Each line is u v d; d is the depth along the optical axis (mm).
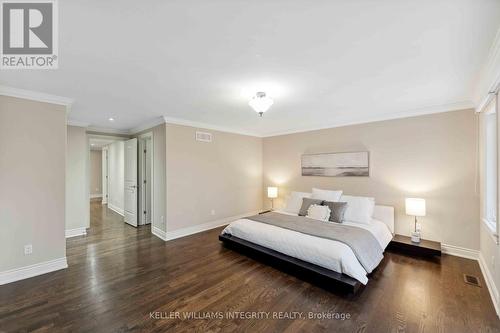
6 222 2553
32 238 2713
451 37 1654
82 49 1795
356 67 2145
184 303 2170
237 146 5449
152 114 3934
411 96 2977
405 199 3596
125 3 1298
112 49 1802
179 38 1664
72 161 4367
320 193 4312
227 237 3660
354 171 4336
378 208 3895
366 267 2467
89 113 3814
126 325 1858
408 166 3734
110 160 7199
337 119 4348
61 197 2936
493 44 1739
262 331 1793
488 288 2400
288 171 5504
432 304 2135
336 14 1417
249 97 2990
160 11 1370
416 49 1827
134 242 3996
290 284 2521
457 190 3293
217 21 1479
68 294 2316
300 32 1607
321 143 4863
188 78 2371
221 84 2541
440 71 2225
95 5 1312
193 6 1334
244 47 1799
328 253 2486
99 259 3234
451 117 3344
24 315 1982
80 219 4441
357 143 4316
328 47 1804
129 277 2691
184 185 4387
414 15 1422
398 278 2639
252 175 5840
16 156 2621
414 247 3289
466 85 2584
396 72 2250
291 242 2830
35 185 2744
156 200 4461
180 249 3637
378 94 2898
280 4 1323
